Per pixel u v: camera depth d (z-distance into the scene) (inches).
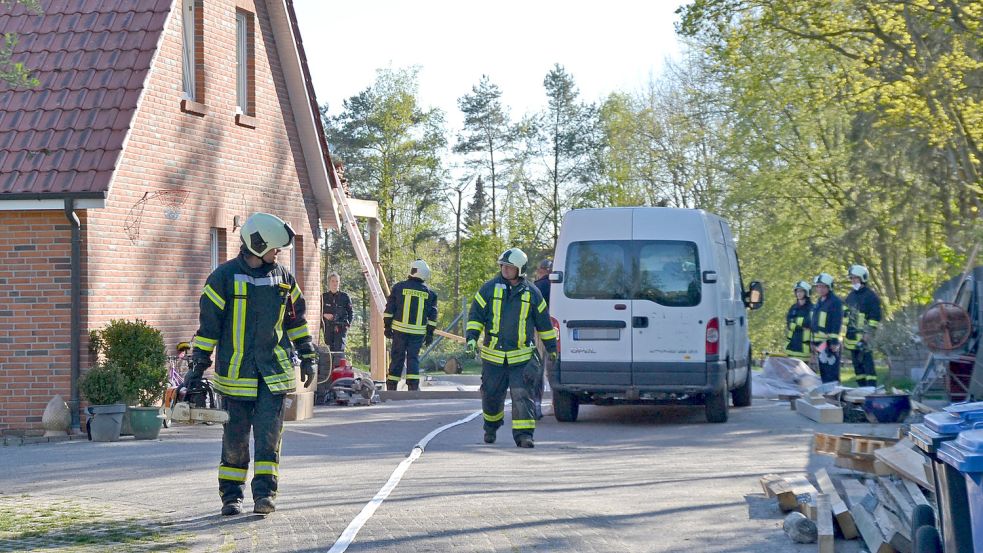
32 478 413.7
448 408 692.7
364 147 2596.0
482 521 307.1
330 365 735.1
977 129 856.3
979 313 551.5
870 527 264.7
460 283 2898.6
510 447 486.6
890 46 836.6
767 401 743.7
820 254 1242.6
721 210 1576.0
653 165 2075.5
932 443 212.1
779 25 838.5
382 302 967.0
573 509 325.1
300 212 879.7
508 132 2898.6
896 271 1251.8
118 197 622.5
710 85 1625.2
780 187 1445.6
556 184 2847.0
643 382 571.2
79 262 587.2
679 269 573.9
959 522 206.8
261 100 812.6
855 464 361.7
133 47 628.7
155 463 447.8
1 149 592.7
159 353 587.8
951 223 1019.3
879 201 1133.7
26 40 641.0
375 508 325.4
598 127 2800.2
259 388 319.6
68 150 588.7
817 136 1428.4
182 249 692.1
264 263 320.5
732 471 403.5
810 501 296.5
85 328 588.7
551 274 588.7
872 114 961.5
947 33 798.5
